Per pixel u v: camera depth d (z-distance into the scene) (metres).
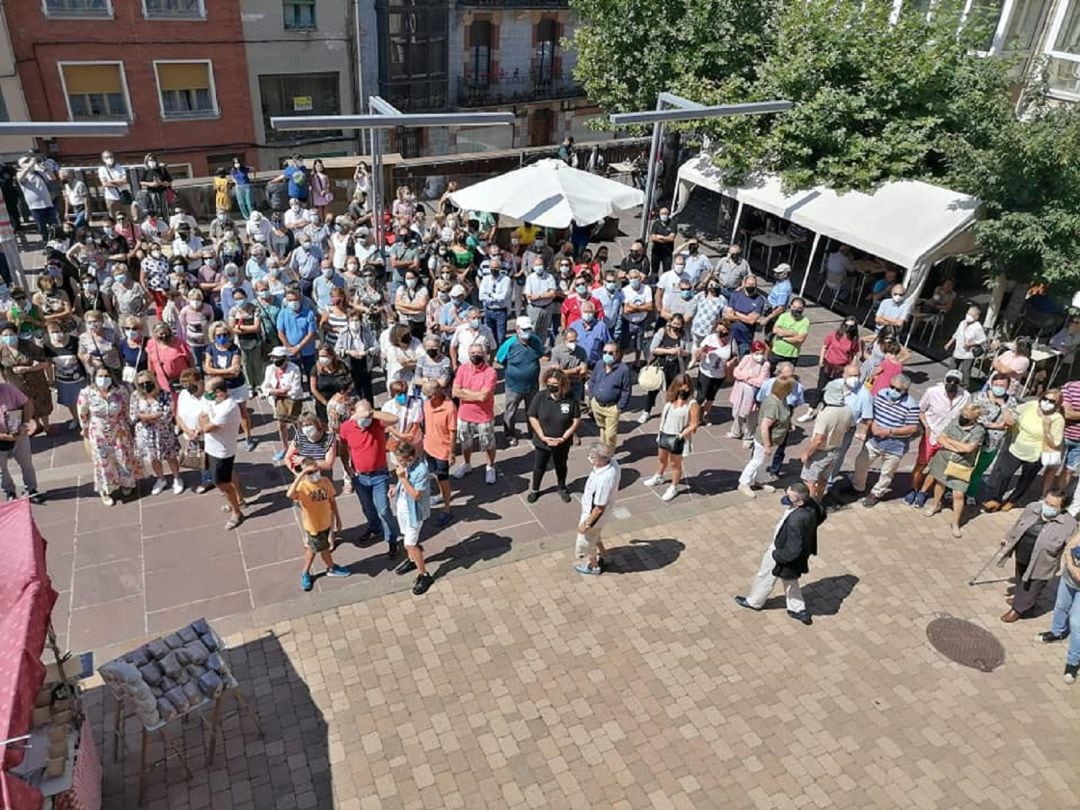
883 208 14.76
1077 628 7.37
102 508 9.25
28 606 4.43
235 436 8.61
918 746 6.72
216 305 13.16
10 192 17.34
